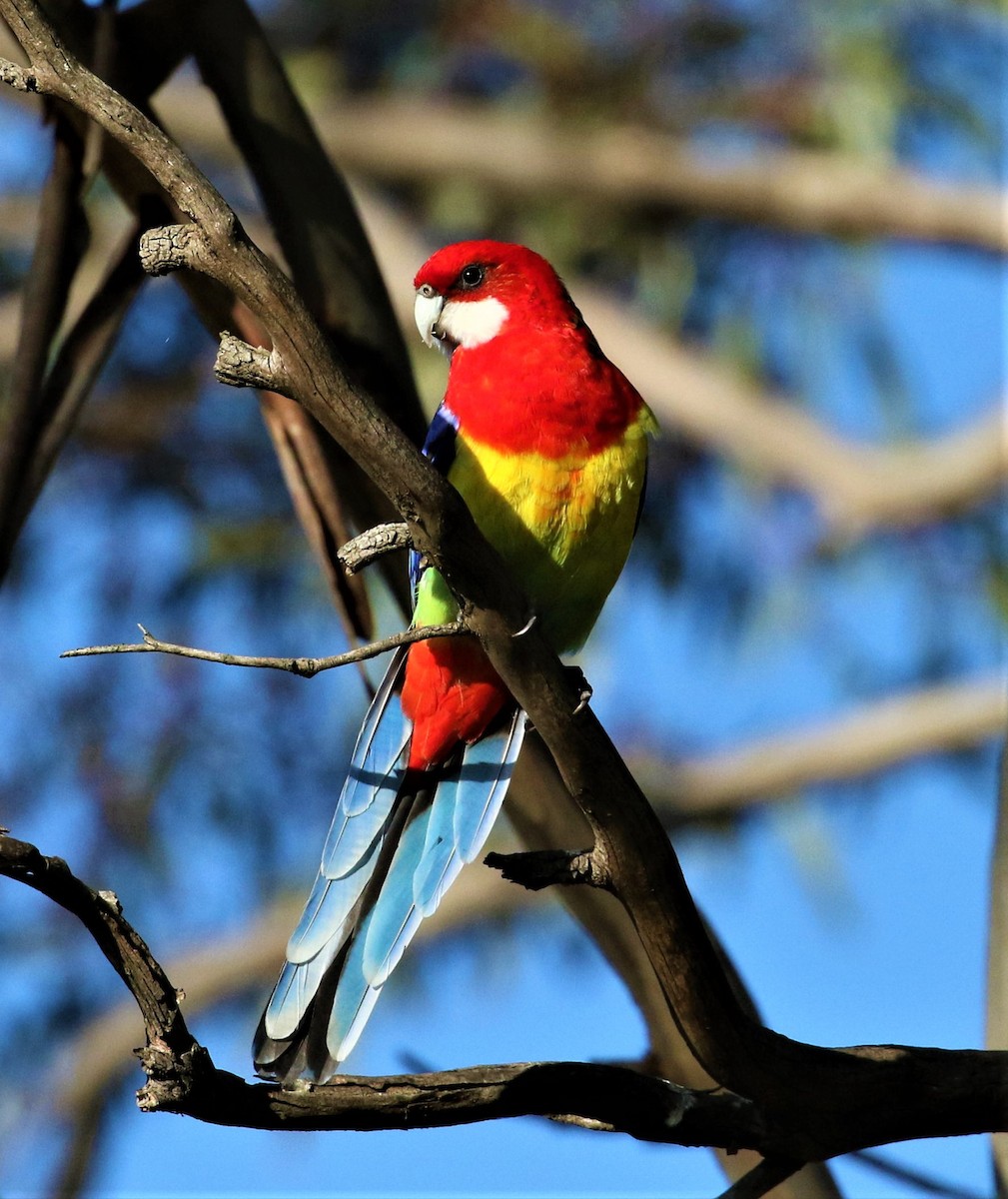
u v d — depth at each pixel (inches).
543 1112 173.5
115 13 231.8
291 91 238.5
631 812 167.3
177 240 147.6
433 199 607.2
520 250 249.0
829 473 551.8
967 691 542.3
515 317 239.9
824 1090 175.8
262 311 148.6
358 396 152.0
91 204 541.3
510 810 229.6
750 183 570.6
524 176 584.1
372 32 602.9
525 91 599.8
